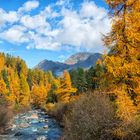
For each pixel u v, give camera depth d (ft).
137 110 55.52
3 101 192.44
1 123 122.62
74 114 60.34
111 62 57.11
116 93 57.36
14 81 336.29
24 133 111.04
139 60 57.52
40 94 381.81
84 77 223.30
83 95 64.80
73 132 59.11
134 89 57.11
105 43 58.54
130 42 56.95
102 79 61.21
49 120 161.99
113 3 58.29
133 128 48.16
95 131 53.83
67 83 213.66
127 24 56.90
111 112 54.54
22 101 344.69
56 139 91.56
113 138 50.98
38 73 603.26
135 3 56.75
